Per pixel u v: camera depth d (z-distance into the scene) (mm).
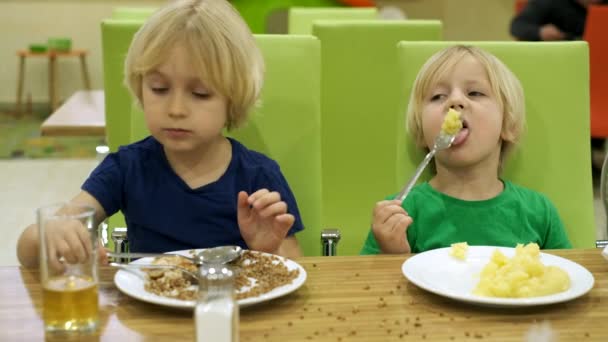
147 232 1360
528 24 4242
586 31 3615
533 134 1594
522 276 966
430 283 1018
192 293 944
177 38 1188
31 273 1069
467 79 1421
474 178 1479
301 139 1557
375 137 2213
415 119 1503
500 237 1460
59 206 911
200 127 1222
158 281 984
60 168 4562
